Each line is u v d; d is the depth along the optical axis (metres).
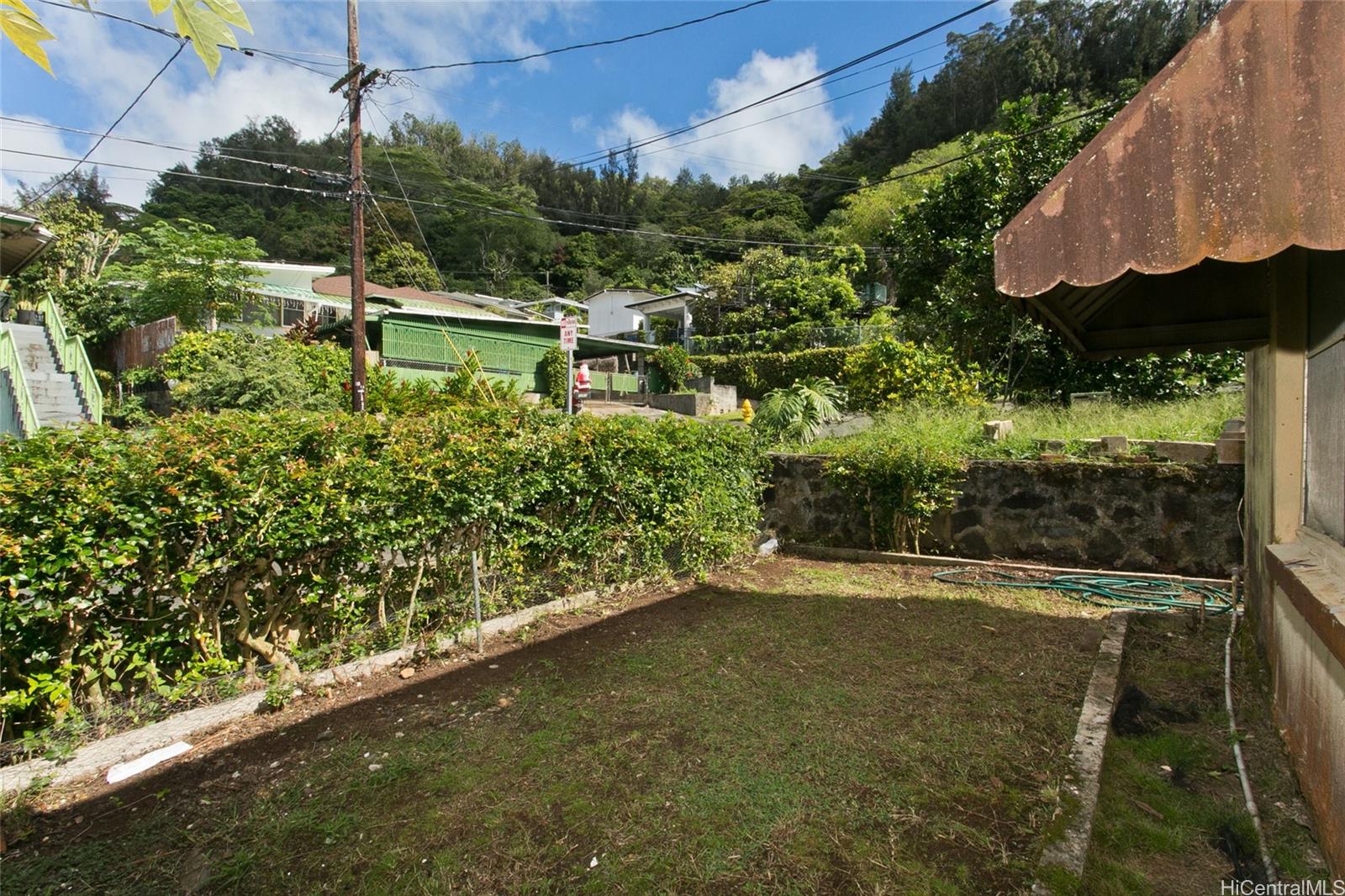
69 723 2.76
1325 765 2.19
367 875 2.09
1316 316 2.70
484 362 20.75
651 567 5.39
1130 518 5.70
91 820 2.41
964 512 6.42
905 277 12.54
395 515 3.62
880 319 26.77
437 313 19.53
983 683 3.46
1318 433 2.67
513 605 4.54
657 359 26.70
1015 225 2.17
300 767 2.74
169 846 2.25
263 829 2.33
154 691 3.04
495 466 4.09
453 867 2.11
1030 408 8.91
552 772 2.66
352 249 12.14
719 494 6.06
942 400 9.58
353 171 12.09
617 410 21.47
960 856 2.12
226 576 3.20
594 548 4.88
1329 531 2.51
